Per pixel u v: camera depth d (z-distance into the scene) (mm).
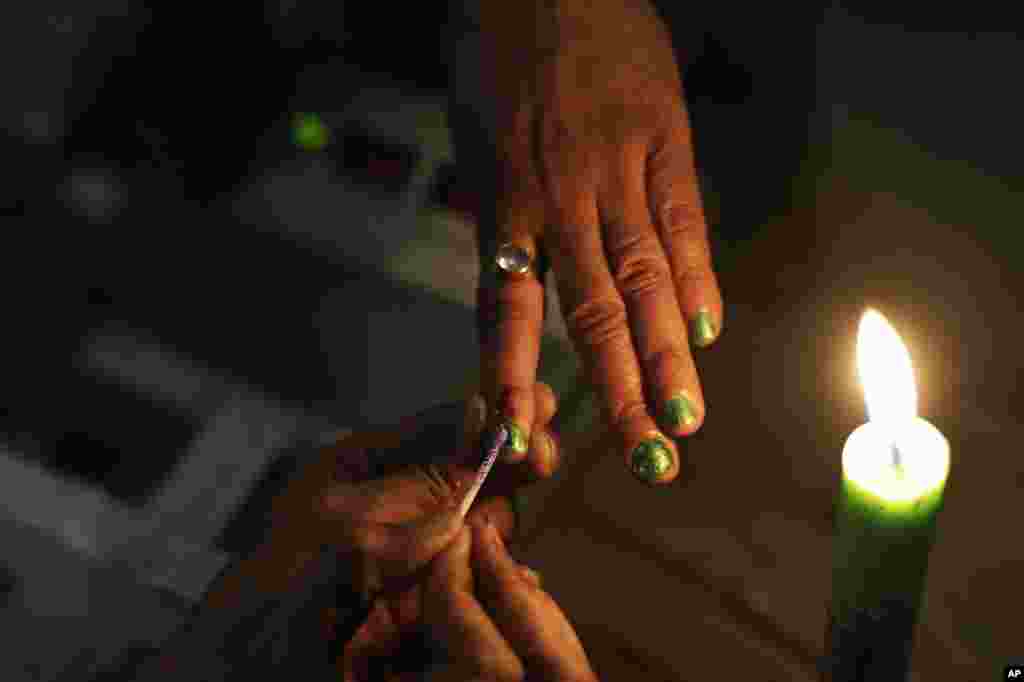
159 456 983
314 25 1158
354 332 1027
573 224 670
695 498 691
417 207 1065
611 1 715
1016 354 734
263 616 598
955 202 792
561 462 706
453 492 630
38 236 1099
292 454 914
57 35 1094
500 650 572
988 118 774
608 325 648
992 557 668
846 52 793
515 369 646
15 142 1131
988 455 699
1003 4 759
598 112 689
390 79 1146
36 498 854
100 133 1135
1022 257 771
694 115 869
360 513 617
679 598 667
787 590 665
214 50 1110
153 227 1098
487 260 681
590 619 666
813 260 783
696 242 667
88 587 816
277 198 1098
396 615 595
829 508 683
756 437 708
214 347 1041
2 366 1025
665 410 629
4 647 793
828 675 577
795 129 835
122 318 1056
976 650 647
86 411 1009
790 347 740
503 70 710
